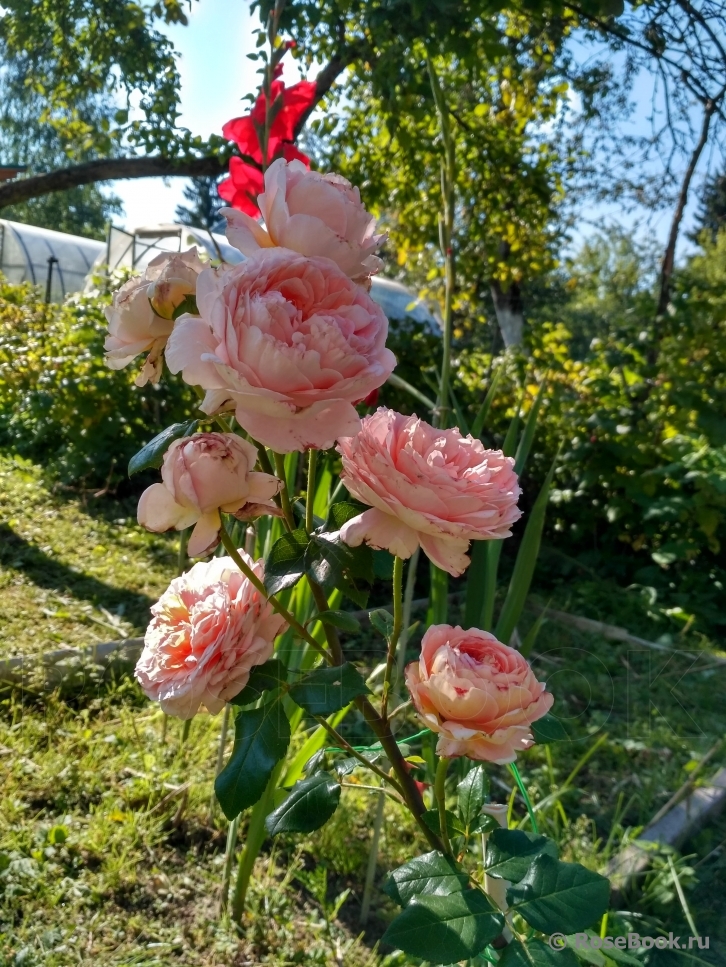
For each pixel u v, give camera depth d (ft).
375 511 2.35
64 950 5.12
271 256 2.17
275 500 3.01
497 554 6.49
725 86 9.77
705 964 4.58
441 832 2.98
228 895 5.75
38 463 18.01
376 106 12.88
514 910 2.52
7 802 6.31
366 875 6.11
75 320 18.56
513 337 23.91
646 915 5.41
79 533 14.12
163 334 2.57
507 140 16.10
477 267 18.21
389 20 7.89
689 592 13.67
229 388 2.03
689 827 6.10
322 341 2.02
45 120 14.39
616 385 15.38
